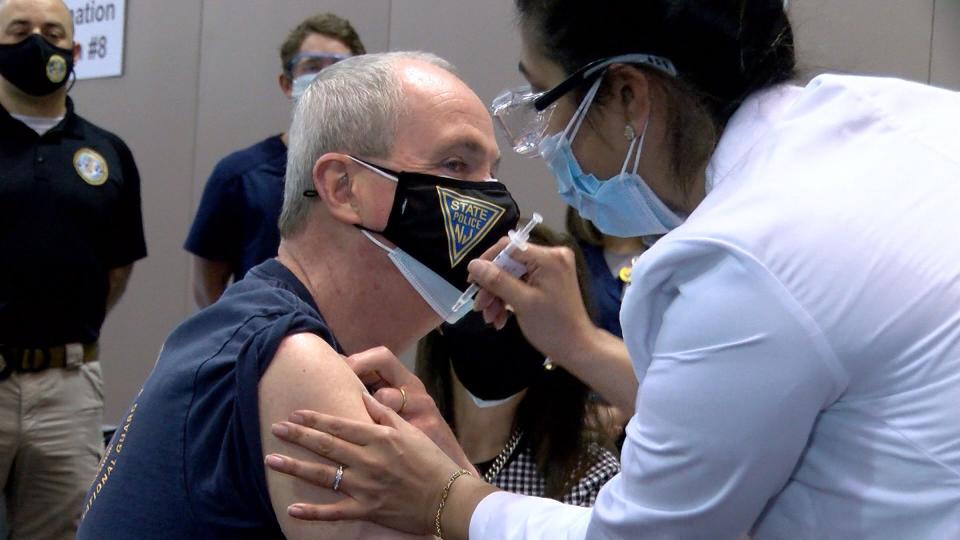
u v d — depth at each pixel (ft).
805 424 3.22
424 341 6.14
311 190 4.23
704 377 3.24
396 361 4.24
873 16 8.73
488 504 3.73
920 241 3.24
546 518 3.67
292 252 4.33
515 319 5.64
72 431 9.84
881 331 3.16
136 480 3.88
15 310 9.53
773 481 3.30
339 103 4.22
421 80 4.25
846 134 3.48
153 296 14.75
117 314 15.08
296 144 4.32
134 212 10.77
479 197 4.23
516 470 6.04
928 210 3.30
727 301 3.21
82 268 9.92
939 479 3.17
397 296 4.29
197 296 10.75
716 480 3.28
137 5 14.96
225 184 10.38
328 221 4.24
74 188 9.95
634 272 3.51
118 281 10.76
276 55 13.47
